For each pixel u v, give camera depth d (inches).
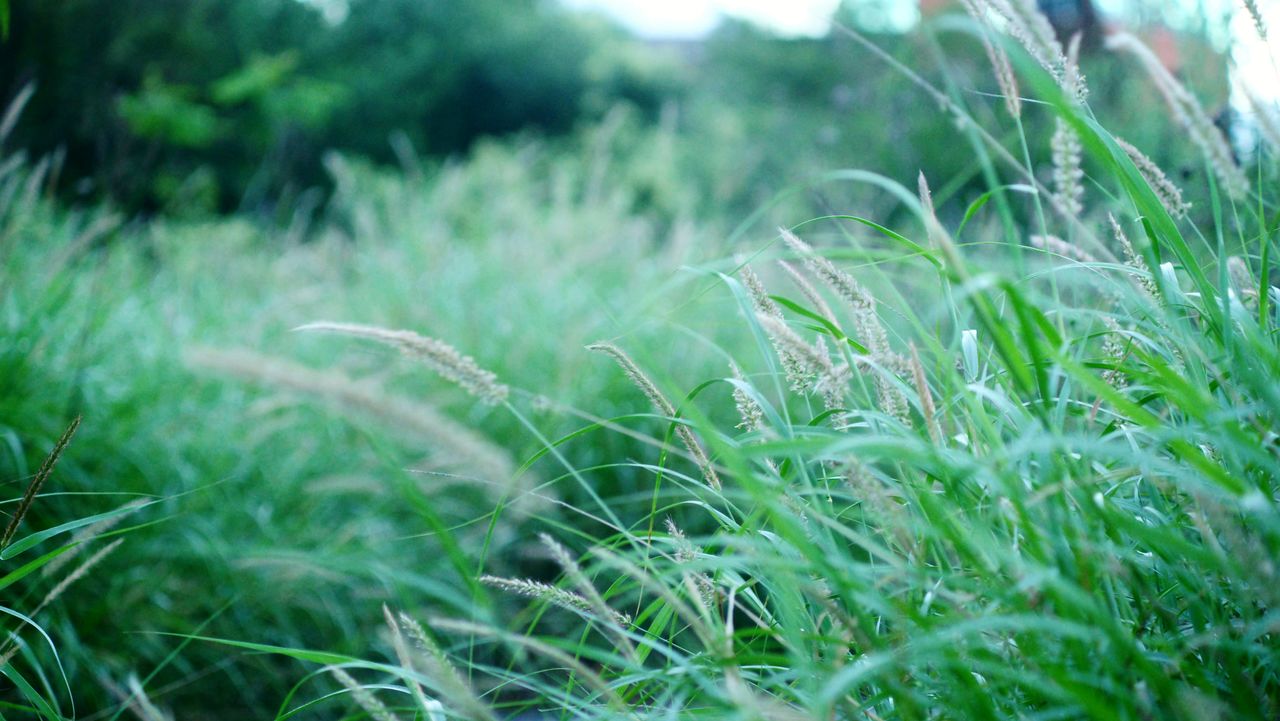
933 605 54.4
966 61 212.4
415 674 48.8
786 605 49.6
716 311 221.8
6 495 119.7
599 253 251.3
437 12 851.4
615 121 311.3
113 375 154.2
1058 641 45.2
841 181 235.8
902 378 58.4
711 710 52.4
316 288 213.8
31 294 147.3
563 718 54.5
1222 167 54.4
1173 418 57.6
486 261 259.6
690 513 153.5
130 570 127.0
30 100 370.3
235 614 129.6
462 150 888.3
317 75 741.3
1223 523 39.4
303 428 164.1
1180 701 36.8
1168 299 53.6
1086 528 46.9
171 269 230.7
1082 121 45.9
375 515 156.6
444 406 188.4
